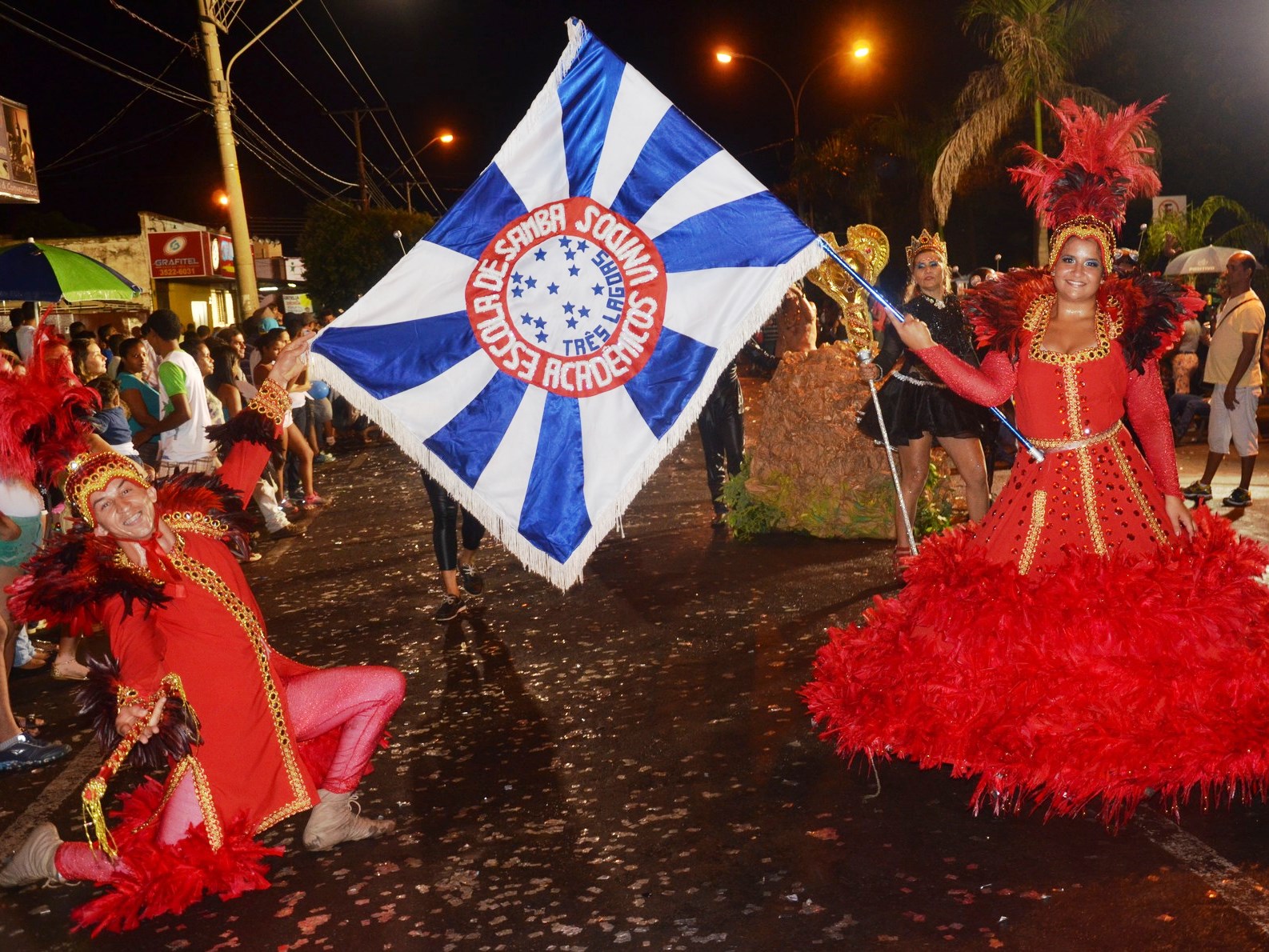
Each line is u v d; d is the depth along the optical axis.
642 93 4.54
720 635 6.10
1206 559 3.86
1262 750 3.57
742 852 3.71
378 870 3.81
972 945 3.08
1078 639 3.75
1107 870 3.41
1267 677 3.65
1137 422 4.23
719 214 4.53
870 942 3.14
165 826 3.59
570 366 4.53
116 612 3.45
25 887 3.87
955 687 3.87
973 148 23.64
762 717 4.89
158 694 3.44
